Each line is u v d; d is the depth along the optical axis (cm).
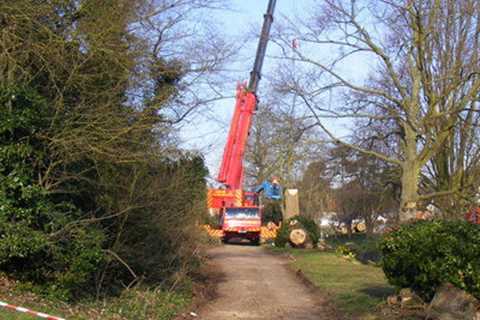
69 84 1088
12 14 1040
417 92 2598
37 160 1041
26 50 1058
